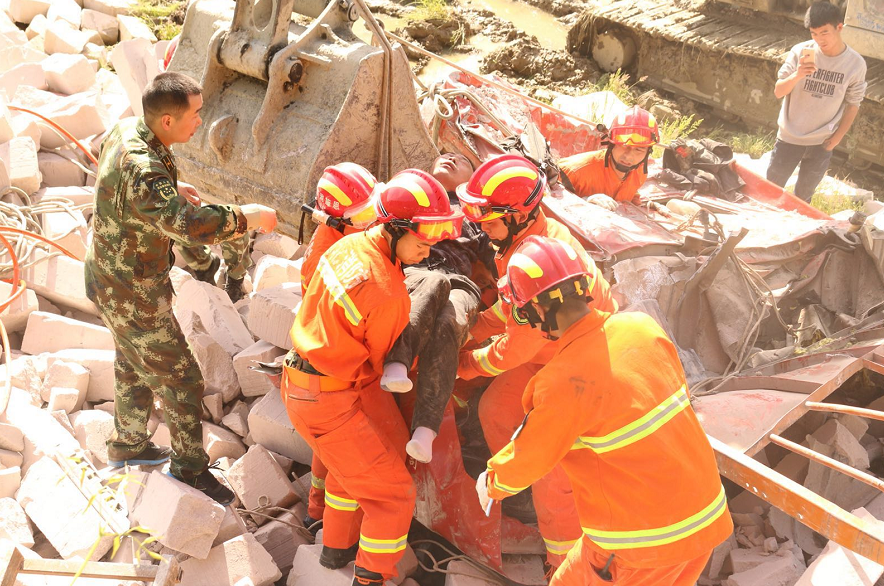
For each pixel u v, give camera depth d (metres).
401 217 2.84
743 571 3.66
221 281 5.00
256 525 3.77
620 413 2.58
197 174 4.24
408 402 3.60
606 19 10.51
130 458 3.85
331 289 2.92
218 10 4.28
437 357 3.13
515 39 11.39
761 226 5.34
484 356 3.32
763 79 9.27
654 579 2.78
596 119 8.35
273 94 3.85
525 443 2.67
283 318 4.28
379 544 3.11
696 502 2.67
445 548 3.61
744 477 3.31
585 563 2.95
